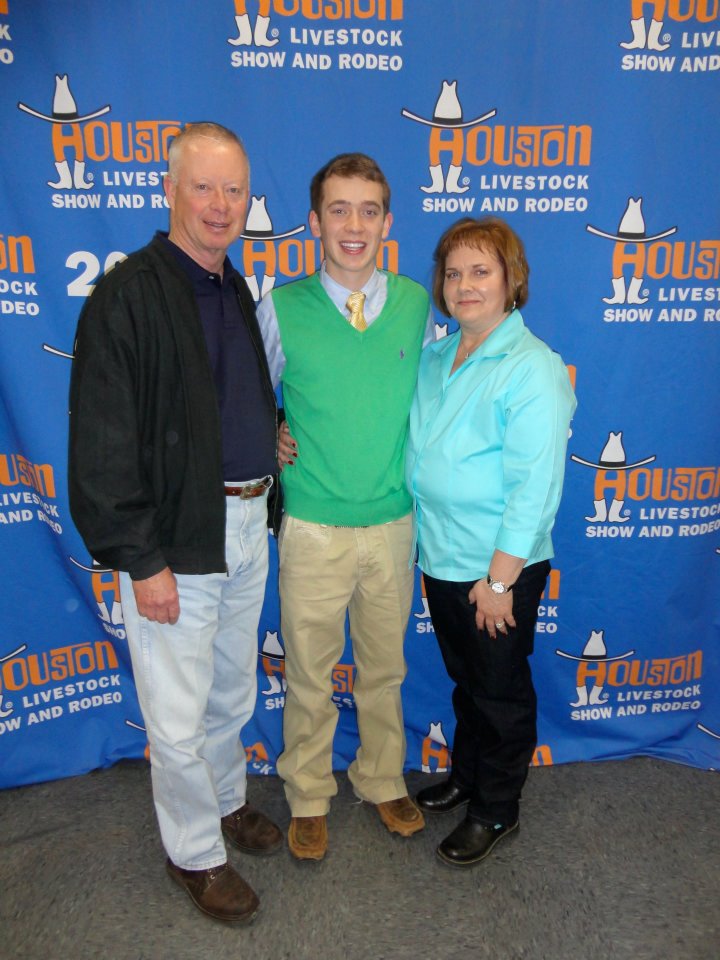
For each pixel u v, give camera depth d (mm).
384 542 1699
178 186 1381
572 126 1819
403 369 1640
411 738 2219
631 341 1963
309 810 1853
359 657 1862
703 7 1754
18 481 2004
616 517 2090
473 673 1722
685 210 1878
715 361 1982
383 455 1643
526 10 1743
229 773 1830
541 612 2158
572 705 2221
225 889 1638
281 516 1733
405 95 1793
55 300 1871
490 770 1772
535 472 1488
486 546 1614
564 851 1839
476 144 1828
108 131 1778
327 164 1683
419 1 1733
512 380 1505
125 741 2193
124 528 1343
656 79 1793
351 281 1610
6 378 1900
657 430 2029
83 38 1720
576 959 1535
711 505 2084
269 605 2156
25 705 2115
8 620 2064
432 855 1832
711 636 2186
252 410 1513
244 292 1562
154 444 1394
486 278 1511
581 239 1894
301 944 1580
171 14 1718
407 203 1865
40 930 1613
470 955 1548
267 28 1741
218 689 1726
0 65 1722
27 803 2031
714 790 2070
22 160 1779
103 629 2131
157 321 1349
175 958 1547
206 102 1775
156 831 1915
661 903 1677
